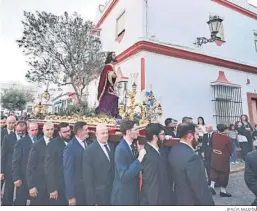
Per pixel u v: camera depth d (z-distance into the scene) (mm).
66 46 6980
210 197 2557
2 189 3736
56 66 6992
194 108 8148
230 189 4922
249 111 9477
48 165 3088
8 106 8367
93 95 8578
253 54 10484
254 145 7230
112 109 4508
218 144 4781
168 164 2988
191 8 8961
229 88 9094
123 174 2609
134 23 8203
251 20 10758
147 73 7465
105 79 4613
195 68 8453
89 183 2797
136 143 3080
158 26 8109
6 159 3818
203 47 8922
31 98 8570
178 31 8484
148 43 7602
